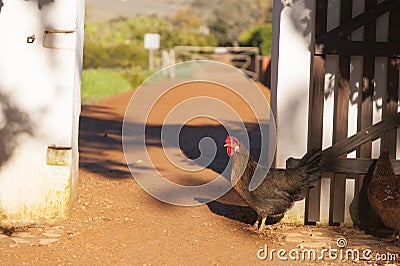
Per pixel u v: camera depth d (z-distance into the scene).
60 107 8.10
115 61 38.66
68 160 8.20
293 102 8.25
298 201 8.37
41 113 8.09
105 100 24.97
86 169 11.62
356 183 8.43
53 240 7.48
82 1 8.74
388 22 8.22
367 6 8.10
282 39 8.17
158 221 8.39
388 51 8.10
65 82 8.08
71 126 8.15
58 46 8.02
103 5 75.62
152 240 7.60
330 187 8.43
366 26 8.09
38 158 8.14
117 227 8.05
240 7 66.12
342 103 8.20
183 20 70.25
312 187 8.12
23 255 6.95
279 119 8.30
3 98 8.05
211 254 7.20
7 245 7.27
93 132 16.70
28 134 8.10
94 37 41.59
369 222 8.44
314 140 8.22
